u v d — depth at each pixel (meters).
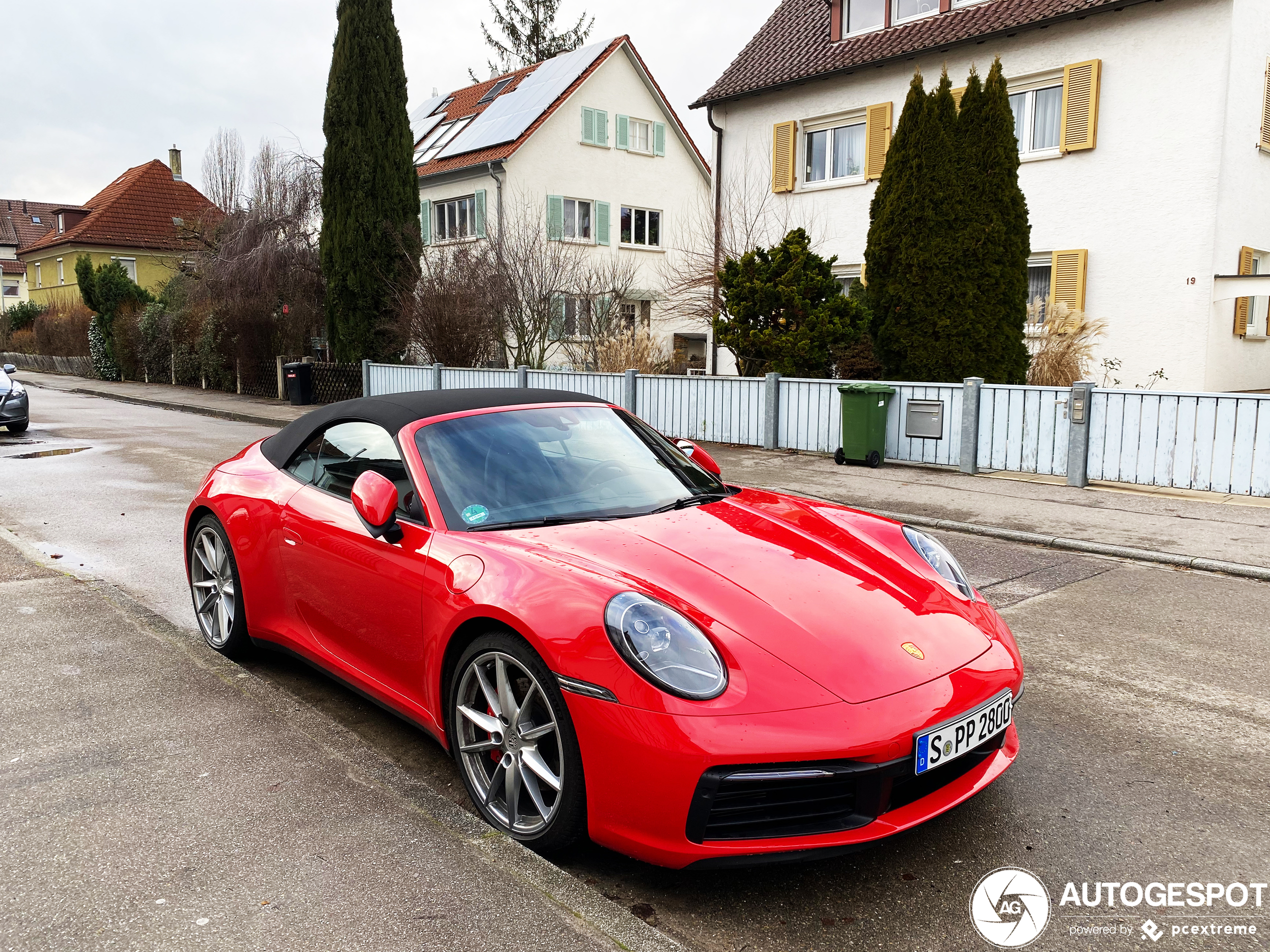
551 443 3.66
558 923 2.22
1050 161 14.69
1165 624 5.05
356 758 3.15
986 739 2.65
